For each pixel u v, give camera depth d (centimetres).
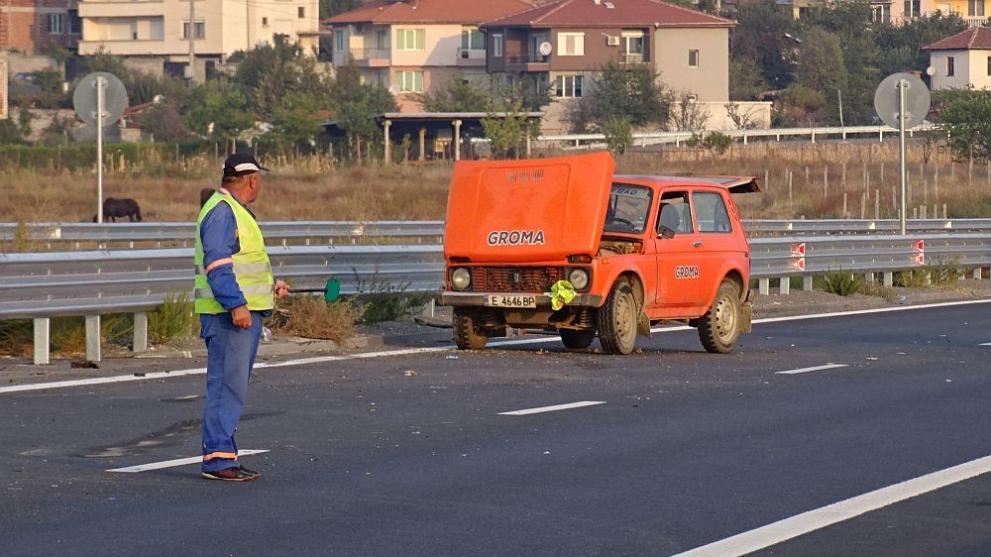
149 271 4122
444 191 13712
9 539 2047
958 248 7644
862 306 6469
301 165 17850
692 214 4588
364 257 4994
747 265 4731
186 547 2017
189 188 14262
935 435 2995
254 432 2939
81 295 3875
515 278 4322
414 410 3241
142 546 2020
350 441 2850
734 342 4638
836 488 2448
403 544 2044
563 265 4256
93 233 6894
